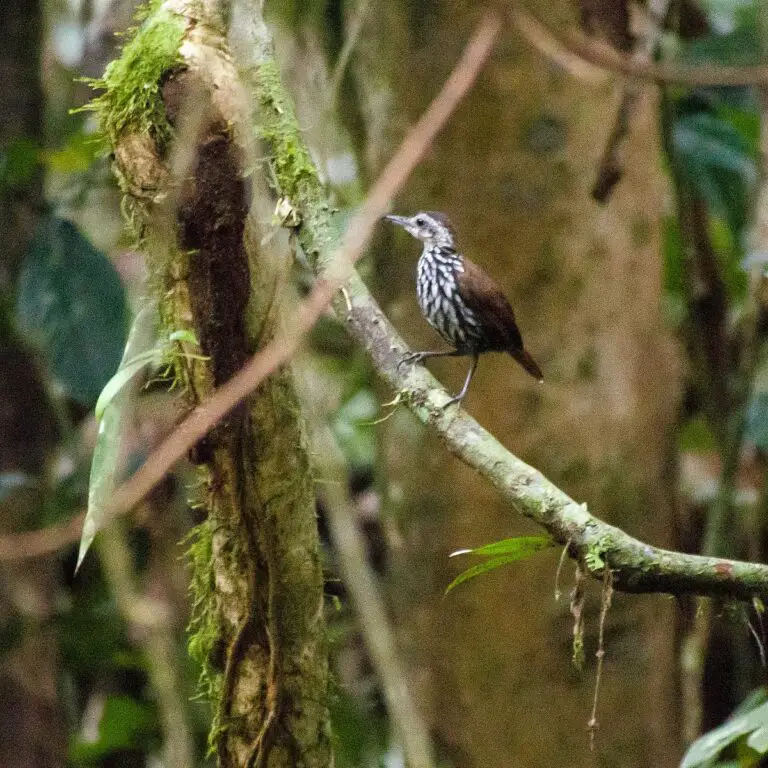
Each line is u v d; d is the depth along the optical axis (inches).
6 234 420.2
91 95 492.7
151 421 410.0
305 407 248.7
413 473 426.9
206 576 258.2
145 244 243.8
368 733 447.8
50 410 438.3
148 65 226.7
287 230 244.4
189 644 261.1
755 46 439.8
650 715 418.9
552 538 214.8
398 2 419.8
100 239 477.7
